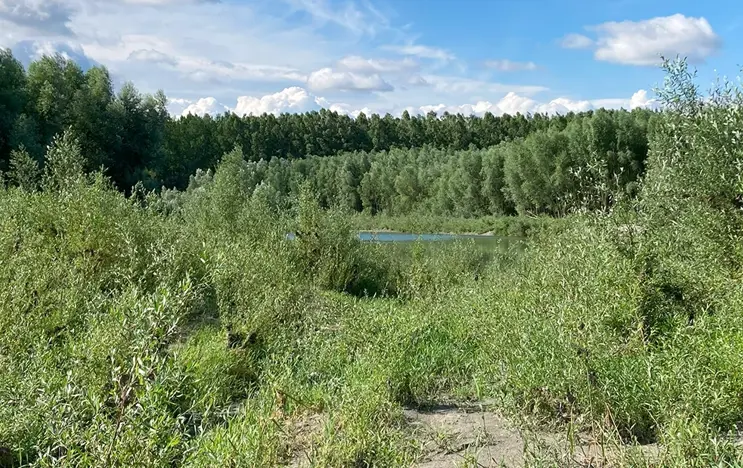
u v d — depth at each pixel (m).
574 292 5.64
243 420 4.66
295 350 6.34
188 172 45.25
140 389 3.13
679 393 3.92
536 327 5.23
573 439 3.96
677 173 7.11
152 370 3.21
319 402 5.18
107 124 32.16
